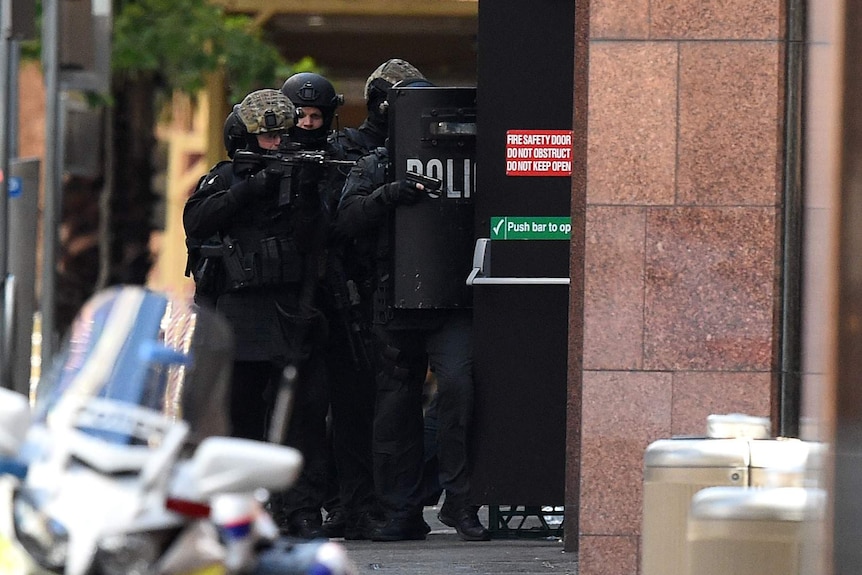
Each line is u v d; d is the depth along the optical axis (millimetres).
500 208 32969
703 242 28234
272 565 15039
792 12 28047
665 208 28234
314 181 32875
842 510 14367
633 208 28234
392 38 72500
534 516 39594
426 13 69875
